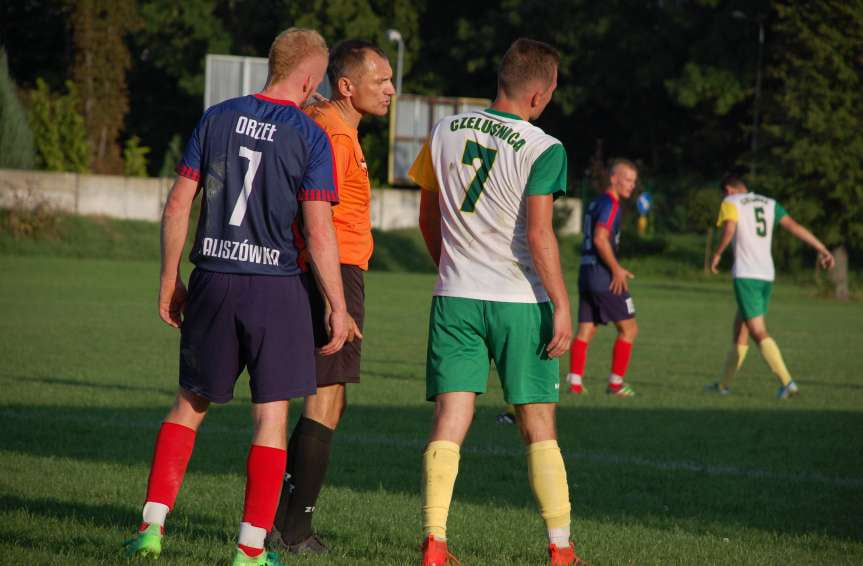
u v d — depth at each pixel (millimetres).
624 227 162500
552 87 18031
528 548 19141
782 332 77938
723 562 18578
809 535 21250
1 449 27188
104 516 19953
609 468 28234
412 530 20438
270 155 15789
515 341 17469
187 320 16156
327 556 18016
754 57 180750
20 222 135750
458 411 17484
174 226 15953
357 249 19219
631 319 43906
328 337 18547
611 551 19078
